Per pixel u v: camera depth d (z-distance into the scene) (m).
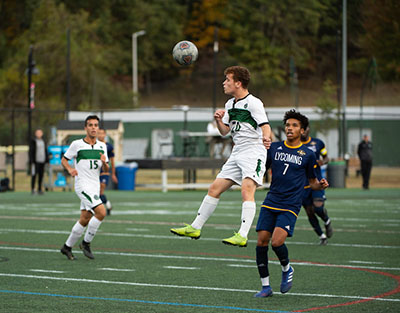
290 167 22.84
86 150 30.66
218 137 84.06
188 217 49.72
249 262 30.30
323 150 36.66
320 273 27.56
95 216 30.72
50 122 132.75
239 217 49.94
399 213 53.44
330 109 131.50
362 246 35.62
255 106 24.44
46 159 72.12
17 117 154.12
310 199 35.88
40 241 37.00
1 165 82.12
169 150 136.75
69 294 23.14
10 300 22.12
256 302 21.92
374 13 191.38
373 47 197.38
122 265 29.39
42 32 190.75
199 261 30.56
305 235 40.22
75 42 187.12
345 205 60.69
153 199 67.06
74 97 180.38
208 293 23.41
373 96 199.25
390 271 28.00
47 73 178.12
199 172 119.06
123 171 78.88
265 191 79.00
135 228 43.09
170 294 23.20
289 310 20.73
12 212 53.28
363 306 21.33
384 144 142.62
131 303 21.69
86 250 31.09
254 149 24.64
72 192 75.38
